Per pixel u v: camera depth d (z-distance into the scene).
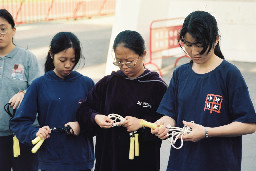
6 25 3.69
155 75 3.26
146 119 3.20
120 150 3.23
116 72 3.31
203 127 2.71
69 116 3.44
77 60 3.32
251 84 9.10
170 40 10.48
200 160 2.82
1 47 3.75
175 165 2.96
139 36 3.14
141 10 9.81
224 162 2.79
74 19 20.62
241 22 11.59
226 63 2.80
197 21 2.64
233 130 2.71
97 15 21.91
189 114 2.88
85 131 3.36
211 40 2.65
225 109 2.79
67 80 3.48
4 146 3.83
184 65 2.99
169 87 3.05
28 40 14.34
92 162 3.56
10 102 3.59
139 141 3.22
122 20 9.75
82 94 3.49
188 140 2.76
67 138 3.40
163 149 5.80
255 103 7.72
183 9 11.89
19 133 3.36
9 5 21.95
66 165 3.40
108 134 3.26
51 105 3.42
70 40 3.24
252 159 5.45
